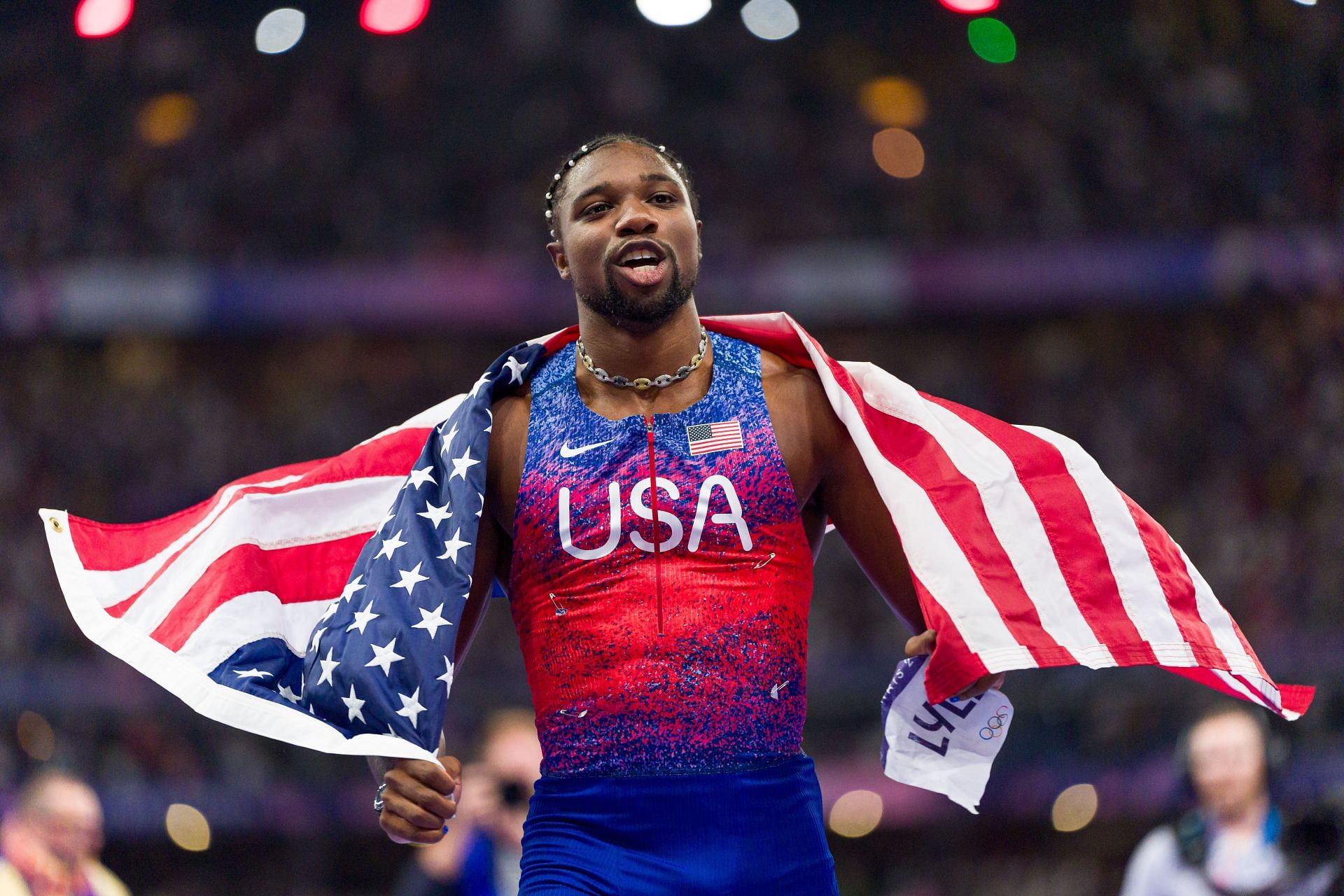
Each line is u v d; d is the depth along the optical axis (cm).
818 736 2488
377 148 3138
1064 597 454
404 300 2956
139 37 3152
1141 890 805
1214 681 494
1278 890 754
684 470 434
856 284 2883
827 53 3234
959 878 2555
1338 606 2322
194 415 3052
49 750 2245
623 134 473
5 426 2998
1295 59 2827
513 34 3234
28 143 3041
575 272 457
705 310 2925
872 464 451
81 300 2898
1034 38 3155
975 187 3017
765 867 412
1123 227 2891
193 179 3069
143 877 2550
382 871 2630
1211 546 2542
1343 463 2517
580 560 429
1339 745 1872
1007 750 2294
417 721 425
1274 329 2827
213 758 2325
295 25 2961
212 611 473
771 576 430
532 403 466
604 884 406
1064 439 481
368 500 512
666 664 417
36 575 2709
